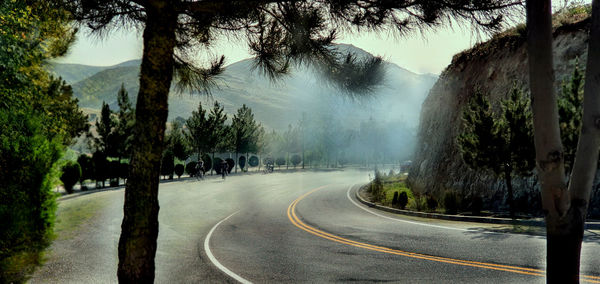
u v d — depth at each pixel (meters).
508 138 13.84
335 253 8.62
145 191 3.49
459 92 22.61
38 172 8.61
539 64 2.10
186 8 3.93
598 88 2.07
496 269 6.74
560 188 2.07
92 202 17.72
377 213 16.78
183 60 6.04
